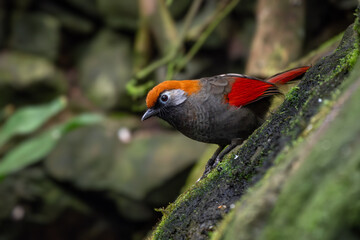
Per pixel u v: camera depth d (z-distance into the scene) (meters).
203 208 3.89
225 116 5.78
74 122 10.82
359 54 3.37
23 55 15.77
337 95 3.01
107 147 14.43
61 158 14.40
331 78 3.44
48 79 15.42
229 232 2.65
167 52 11.54
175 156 13.91
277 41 9.63
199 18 14.54
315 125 3.03
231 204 3.71
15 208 14.21
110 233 14.72
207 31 10.35
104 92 15.45
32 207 14.33
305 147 2.58
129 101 15.23
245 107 5.79
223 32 14.52
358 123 2.20
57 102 11.43
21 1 15.86
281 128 3.86
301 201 2.17
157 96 6.00
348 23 11.01
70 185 14.45
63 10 16.30
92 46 16.36
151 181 13.88
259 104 5.85
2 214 14.17
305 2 9.69
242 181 3.81
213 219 3.69
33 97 15.47
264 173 3.20
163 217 4.69
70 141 14.48
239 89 5.74
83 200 14.62
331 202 1.98
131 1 15.56
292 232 2.11
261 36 9.80
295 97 4.05
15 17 15.88
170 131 14.66
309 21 11.12
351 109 2.34
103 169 14.29
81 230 14.71
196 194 4.18
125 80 15.45
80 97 15.77
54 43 15.98
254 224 2.35
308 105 3.39
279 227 2.18
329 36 11.09
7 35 15.95
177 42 10.89
